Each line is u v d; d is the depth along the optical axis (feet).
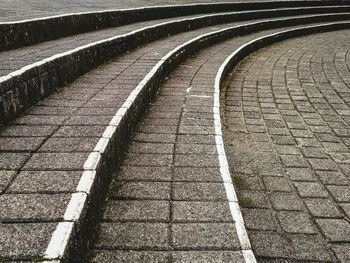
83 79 13.98
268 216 8.92
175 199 7.84
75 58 13.89
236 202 7.75
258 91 20.45
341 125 15.47
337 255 7.61
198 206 7.57
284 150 12.87
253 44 31.27
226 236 6.63
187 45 23.18
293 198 9.77
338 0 56.39
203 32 29.81
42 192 6.22
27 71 10.19
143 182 8.55
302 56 30.30
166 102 14.51
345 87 21.54
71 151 7.69
